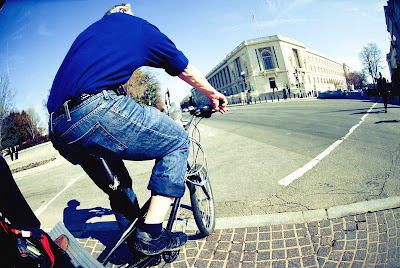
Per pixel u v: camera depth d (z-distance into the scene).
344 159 3.91
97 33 1.08
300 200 2.65
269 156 4.77
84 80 0.99
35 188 6.18
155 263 1.65
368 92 28.39
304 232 2.05
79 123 0.98
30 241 1.14
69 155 1.35
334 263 1.68
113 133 1.02
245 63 58.19
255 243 2.01
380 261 1.63
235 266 1.79
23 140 38.78
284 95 46.75
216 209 2.76
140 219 1.48
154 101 50.03
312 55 76.50
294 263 1.73
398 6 25.69
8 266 0.99
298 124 8.91
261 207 2.63
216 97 1.46
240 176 3.81
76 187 5.18
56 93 1.05
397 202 2.21
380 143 4.70
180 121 1.86
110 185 1.36
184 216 2.61
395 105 12.38
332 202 2.49
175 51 1.16
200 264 1.87
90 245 2.38
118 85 1.10
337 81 103.62
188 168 1.85
